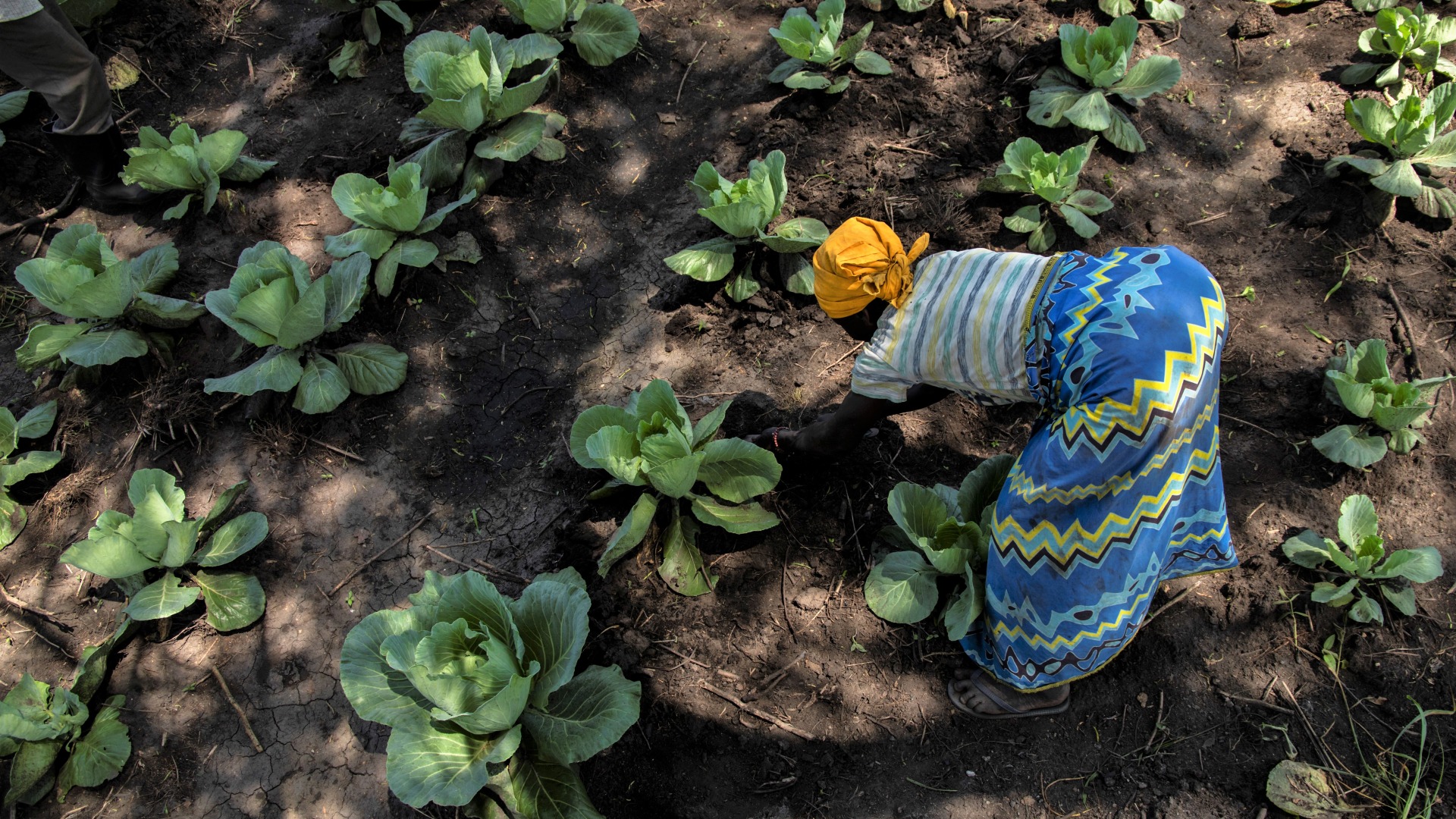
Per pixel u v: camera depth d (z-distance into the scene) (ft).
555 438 11.67
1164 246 7.43
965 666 9.64
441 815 9.11
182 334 12.66
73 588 10.98
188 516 11.25
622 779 9.25
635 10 15.92
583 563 10.50
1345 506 10.00
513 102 13.07
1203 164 13.47
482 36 13.17
